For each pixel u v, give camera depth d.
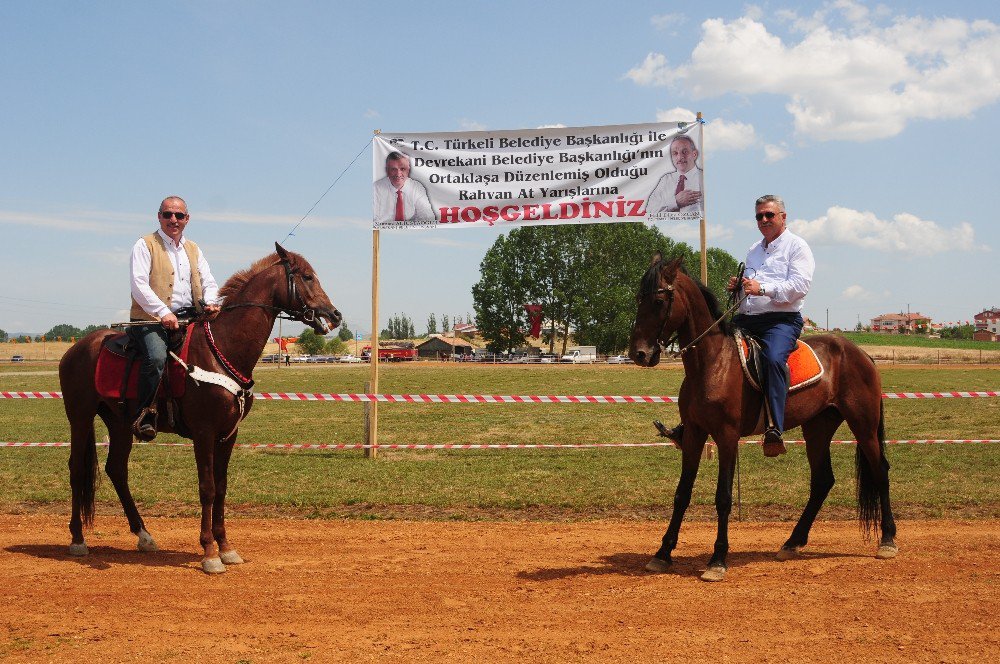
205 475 6.77
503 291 86.81
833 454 13.80
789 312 7.07
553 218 13.20
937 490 10.12
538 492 10.36
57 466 12.82
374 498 10.00
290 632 5.00
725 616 5.27
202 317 7.02
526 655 4.59
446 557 7.12
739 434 6.60
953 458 12.87
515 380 41.78
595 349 87.94
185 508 9.59
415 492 10.42
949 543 7.43
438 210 13.45
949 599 5.54
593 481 11.16
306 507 9.68
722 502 6.42
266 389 36.66
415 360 98.44
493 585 6.13
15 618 5.28
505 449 14.94
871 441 7.24
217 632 5.00
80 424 7.34
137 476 11.77
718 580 6.22
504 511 9.40
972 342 94.12
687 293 6.63
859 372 7.25
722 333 6.76
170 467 12.71
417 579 6.34
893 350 77.94
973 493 9.90
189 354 6.86
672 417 21.91
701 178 12.84
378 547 7.54
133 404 7.02
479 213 13.38
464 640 4.84
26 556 7.19
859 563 6.76
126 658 4.56
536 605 5.57
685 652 4.62
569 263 85.06
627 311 83.12
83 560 7.07
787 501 9.64
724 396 6.51
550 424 20.19
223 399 6.81
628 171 13.02
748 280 6.74
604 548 7.48
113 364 7.11
